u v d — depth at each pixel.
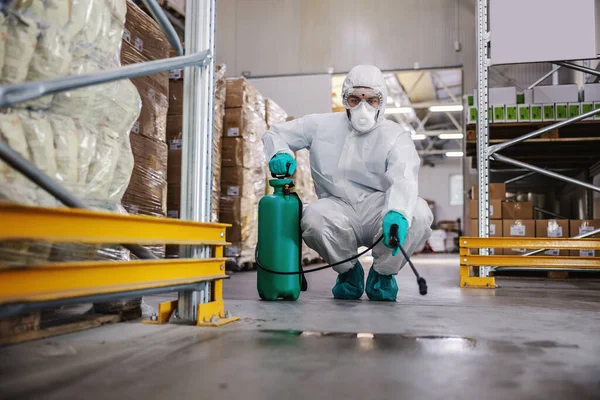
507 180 8.64
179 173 4.93
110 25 2.33
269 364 1.63
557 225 6.13
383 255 3.34
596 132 6.09
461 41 10.66
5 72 1.84
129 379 1.45
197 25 2.49
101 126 2.30
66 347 1.84
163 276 2.05
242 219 6.04
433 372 1.56
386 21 10.93
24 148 1.87
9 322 1.86
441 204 21.05
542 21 4.57
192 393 1.33
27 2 1.90
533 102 6.01
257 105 6.54
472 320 2.55
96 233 1.66
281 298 3.46
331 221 3.32
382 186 3.44
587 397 1.34
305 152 8.02
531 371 1.58
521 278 5.89
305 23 11.21
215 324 2.30
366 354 1.78
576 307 3.13
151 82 3.26
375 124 3.38
